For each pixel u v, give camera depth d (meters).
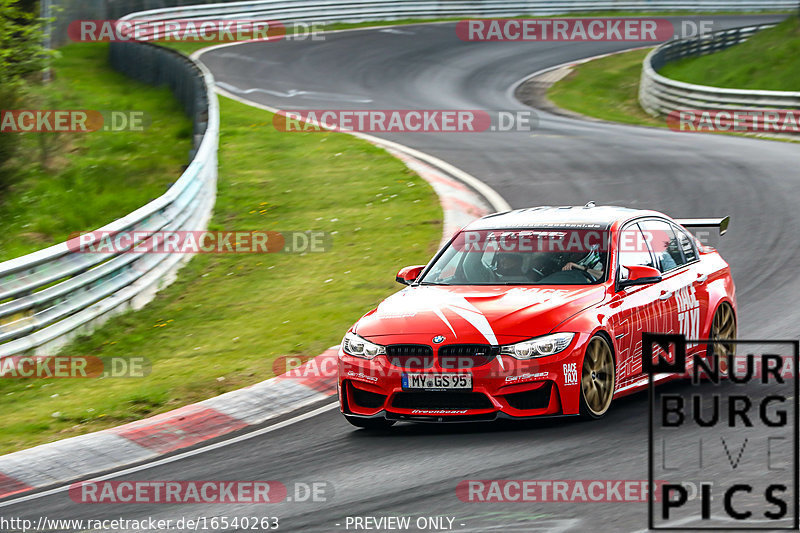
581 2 188.88
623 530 19.75
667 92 116.81
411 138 95.12
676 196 65.62
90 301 46.59
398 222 63.31
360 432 30.03
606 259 30.84
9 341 42.00
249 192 73.75
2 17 76.81
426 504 22.53
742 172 71.88
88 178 79.31
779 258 49.66
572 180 72.75
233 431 31.98
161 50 119.88
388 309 30.19
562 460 24.98
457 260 32.31
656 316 31.25
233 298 50.69
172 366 39.91
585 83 140.62
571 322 28.28
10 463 28.98
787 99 97.31
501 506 21.88
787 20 132.75
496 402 27.64
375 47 160.62
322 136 93.44
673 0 194.50
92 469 29.42
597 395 28.78
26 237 63.41
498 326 28.06
